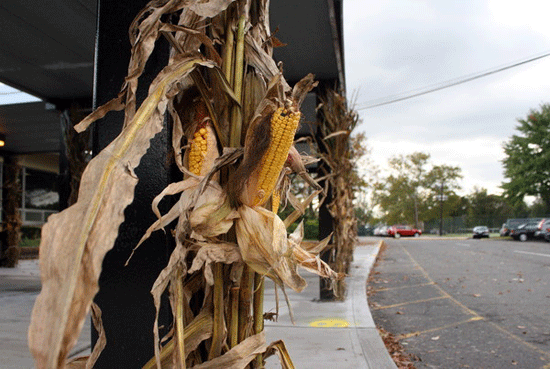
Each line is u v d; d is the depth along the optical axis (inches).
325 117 277.7
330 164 271.9
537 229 1144.2
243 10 49.1
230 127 47.6
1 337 173.0
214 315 45.9
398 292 347.6
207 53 49.7
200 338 46.0
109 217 28.9
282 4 192.9
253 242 44.7
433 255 753.6
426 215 2691.9
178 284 41.5
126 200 30.1
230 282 48.0
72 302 25.4
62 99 327.6
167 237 56.2
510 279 410.3
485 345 190.4
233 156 43.9
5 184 515.5
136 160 32.9
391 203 2755.9
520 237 1194.0
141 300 56.1
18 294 297.4
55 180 803.4
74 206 28.8
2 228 511.5
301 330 193.8
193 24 48.7
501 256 691.4
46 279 25.9
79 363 46.2
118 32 61.7
